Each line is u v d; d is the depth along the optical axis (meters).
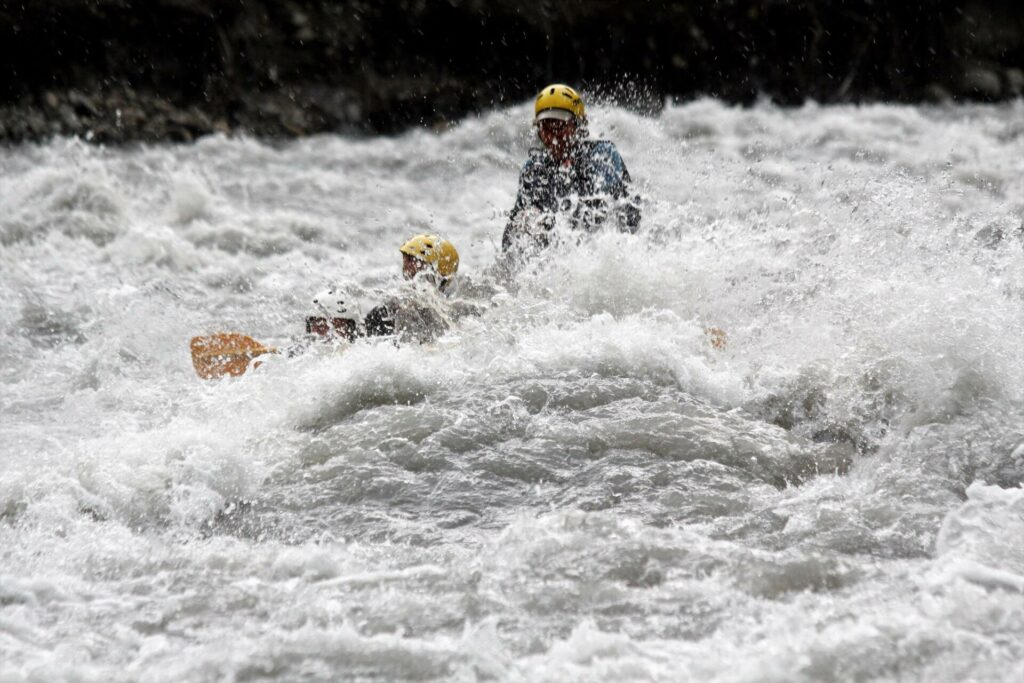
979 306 20.92
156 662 11.84
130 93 61.41
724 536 14.70
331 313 23.97
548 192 27.84
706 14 68.06
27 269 36.19
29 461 18.52
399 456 17.92
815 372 20.58
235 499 16.80
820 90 69.31
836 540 14.44
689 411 19.34
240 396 20.64
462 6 65.94
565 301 24.17
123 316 30.88
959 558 13.46
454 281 25.64
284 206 47.31
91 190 44.78
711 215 38.38
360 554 14.53
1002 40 70.38
